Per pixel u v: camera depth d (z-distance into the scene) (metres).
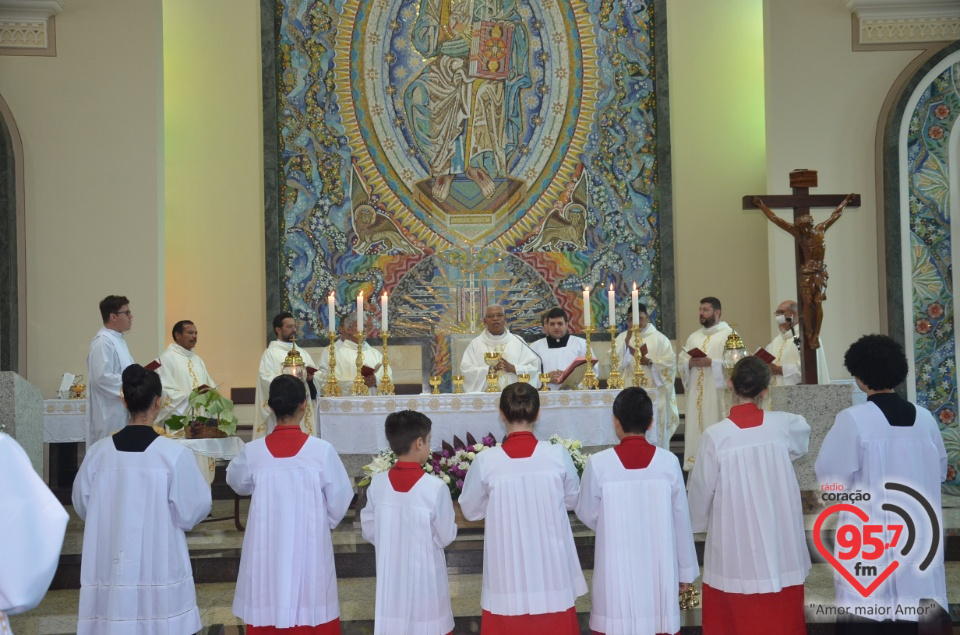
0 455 1.97
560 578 4.00
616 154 10.36
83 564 4.05
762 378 4.28
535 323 10.20
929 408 8.00
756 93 10.55
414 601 3.95
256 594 4.14
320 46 10.37
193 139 10.33
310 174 10.30
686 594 5.27
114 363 6.63
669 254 10.24
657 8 10.41
